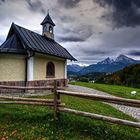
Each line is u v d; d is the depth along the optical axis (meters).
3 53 14.08
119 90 23.30
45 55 17.09
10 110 7.94
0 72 14.07
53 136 5.67
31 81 15.07
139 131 6.48
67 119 6.70
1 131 5.92
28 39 15.89
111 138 5.66
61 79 20.89
